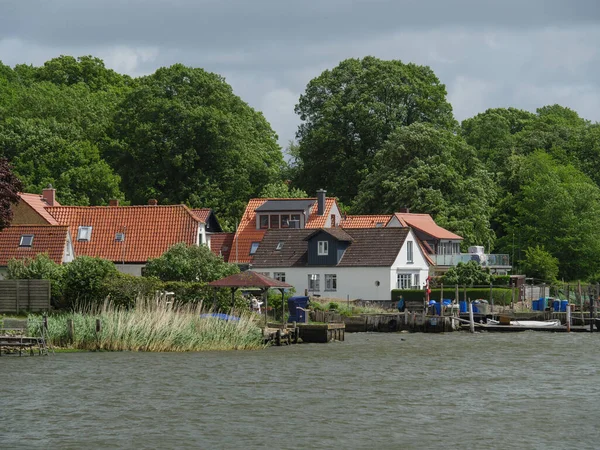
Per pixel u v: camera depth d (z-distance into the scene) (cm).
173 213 12112
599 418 5275
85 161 14775
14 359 7200
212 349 8038
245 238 14012
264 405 5553
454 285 12812
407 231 12862
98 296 9006
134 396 5766
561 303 12169
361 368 7112
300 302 9744
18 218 12138
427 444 4691
